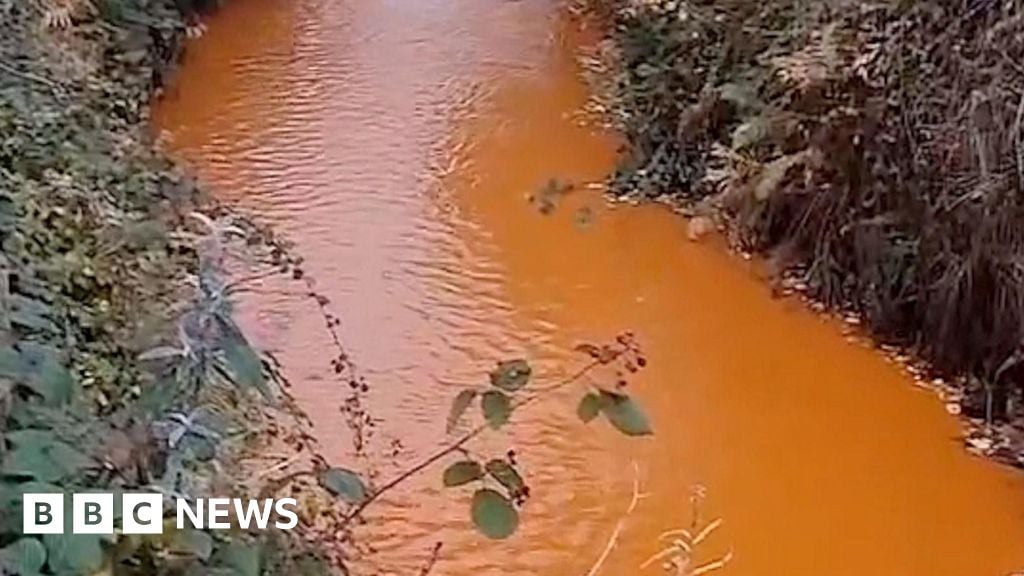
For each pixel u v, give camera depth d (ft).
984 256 18.15
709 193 22.94
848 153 20.25
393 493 15.80
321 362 18.43
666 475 16.80
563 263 21.59
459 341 19.35
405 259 21.43
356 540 14.65
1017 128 17.78
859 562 15.64
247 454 12.87
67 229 16.52
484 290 20.71
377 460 16.35
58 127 19.34
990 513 16.44
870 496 16.70
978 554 15.78
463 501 15.76
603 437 17.26
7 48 20.84
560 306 20.44
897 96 19.71
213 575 9.02
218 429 11.87
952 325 18.67
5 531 7.86
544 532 15.69
